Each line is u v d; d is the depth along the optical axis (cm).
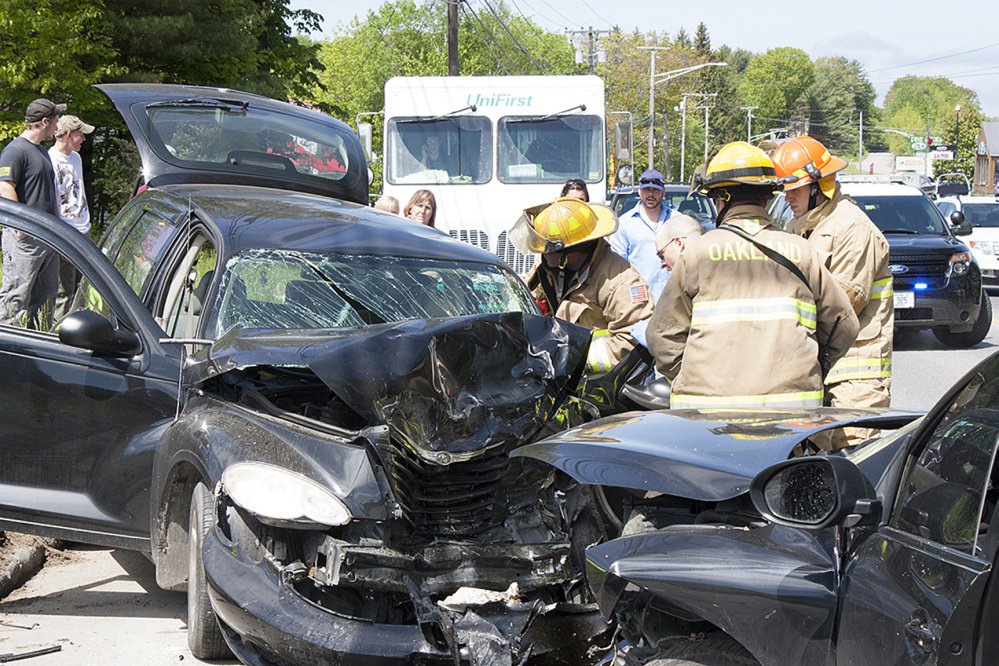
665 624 373
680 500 413
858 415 432
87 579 617
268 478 444
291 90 2820
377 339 475
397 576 446
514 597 455
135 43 2072
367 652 419
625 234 957
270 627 424
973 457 295
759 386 491
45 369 556
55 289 577
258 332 512
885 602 297
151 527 523
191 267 599
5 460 559
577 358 526
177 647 509
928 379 1269
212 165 779
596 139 1562
